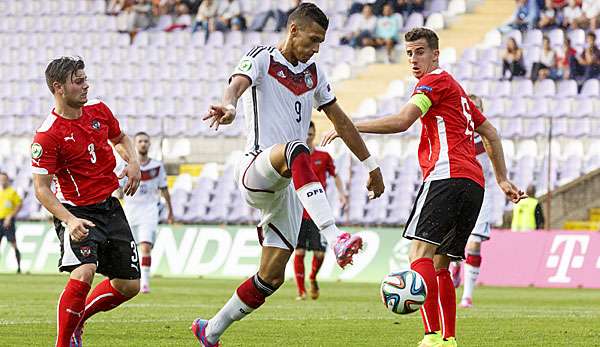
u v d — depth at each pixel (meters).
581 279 65.00
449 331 25.91
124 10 112.19
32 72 108.88
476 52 96.69
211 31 107.75
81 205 24.77
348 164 83.50
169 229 75.19
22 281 65.19
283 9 107.69
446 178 25.20
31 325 34.28
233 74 22.80
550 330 34.31
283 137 23.55
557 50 92.88
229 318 24.55
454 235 25.67
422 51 25.98
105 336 30.80
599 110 87.31
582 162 81.88
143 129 96.25
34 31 112.06
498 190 78.38
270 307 45.59
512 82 91.00
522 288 64.50
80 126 24.61
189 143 91.12
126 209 56.78
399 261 69.25
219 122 21.09
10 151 97.44
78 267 24.17
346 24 104.88
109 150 25.34
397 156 84.12
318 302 49.50
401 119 24.83
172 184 89.25
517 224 69.12
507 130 85.62
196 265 73.75
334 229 21.06
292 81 23.64
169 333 31.84
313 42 23.39
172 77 103.31
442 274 26.05
